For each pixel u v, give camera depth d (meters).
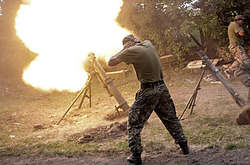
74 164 3.86
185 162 3.59
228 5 10.17
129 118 3.71
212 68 5.14
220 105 6.21
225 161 3.46
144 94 3.64
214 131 4.57
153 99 3.65
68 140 5.00
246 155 3.55
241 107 4.87
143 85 3.68
